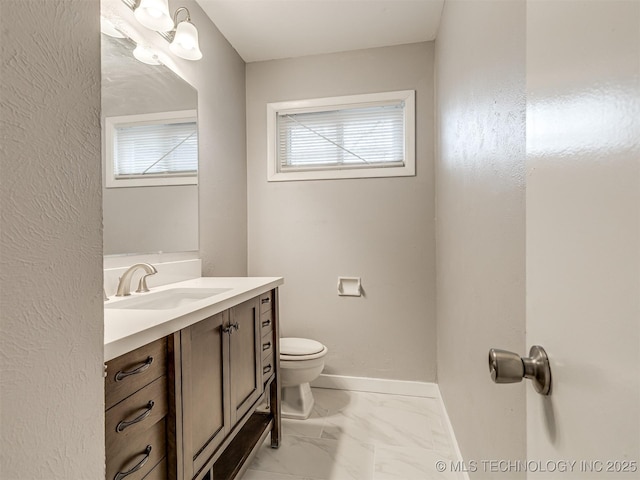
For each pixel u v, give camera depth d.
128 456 0.83
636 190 0.29
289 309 2.65
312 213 2.61
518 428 0.89
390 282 2.50
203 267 2.07
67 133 0.46
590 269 0.36
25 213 0.40
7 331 0.38
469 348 1.41
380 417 2.14
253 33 2.32
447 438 1.90
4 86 0.38
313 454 1.76
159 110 1.69
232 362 1.37
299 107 2.62
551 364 0.44
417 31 2.32
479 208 1.25
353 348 2.56
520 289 0.87
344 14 2.13
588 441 0.36
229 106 2.41
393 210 2.49
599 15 0.34
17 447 0.39
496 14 1.04
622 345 0.31
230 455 1.53
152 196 1.64
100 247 0.51
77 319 0.47
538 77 0.48
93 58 0.50
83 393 0.48
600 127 0.34
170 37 1.77
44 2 0.43
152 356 0.92
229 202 2.40
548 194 0.45
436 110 2.35
